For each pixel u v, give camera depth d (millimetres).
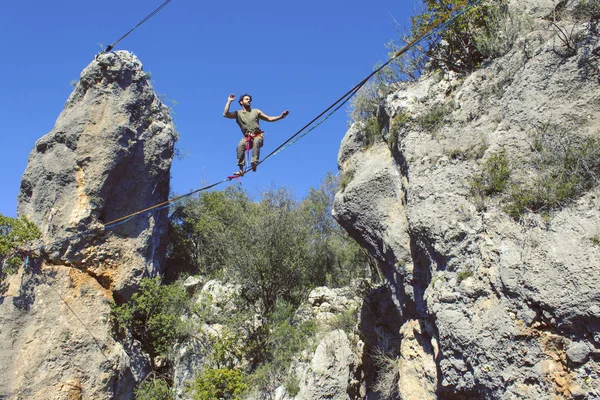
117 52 24703
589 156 9219
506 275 9211
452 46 13484
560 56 10367
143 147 24000
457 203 10664
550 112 10133
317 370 17828
